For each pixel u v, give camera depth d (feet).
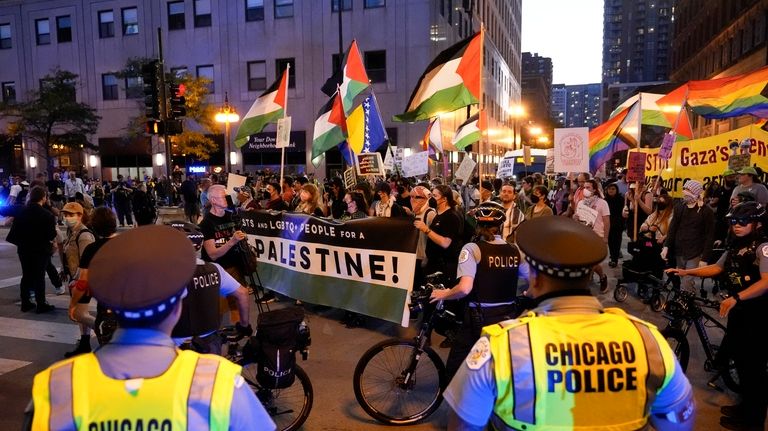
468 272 11.82
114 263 4.78
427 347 13.98
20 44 118.42
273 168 103.71
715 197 31.89
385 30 96.48
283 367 11.83
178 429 4.59
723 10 142.82
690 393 5.49
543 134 208.74
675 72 202.49
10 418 14.69
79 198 48.65
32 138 104.58
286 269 23.54
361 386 13.99
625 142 39.86
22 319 23.94
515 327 5.42
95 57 113.09
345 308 21.17
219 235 16.99
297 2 100.73
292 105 102.12
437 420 14.26
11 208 36.99
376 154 30.48
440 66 27.17
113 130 113.09
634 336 5.36
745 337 13.44
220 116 82.58
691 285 23.73
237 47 104.63
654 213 28.71
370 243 20.24
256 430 4.95
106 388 4.60
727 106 33.86
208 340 10.82
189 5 106.32
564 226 5.83
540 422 5.16
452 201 19.52
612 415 5.19
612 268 34.78
